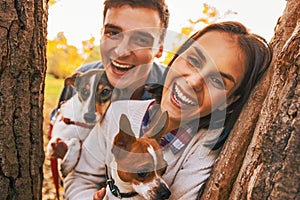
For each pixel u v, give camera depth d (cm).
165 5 79
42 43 68
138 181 64
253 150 59
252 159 58
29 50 66
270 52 67
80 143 74
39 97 68
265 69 67
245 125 64
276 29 70
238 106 67
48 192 113
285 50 58
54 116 83
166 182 68
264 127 57
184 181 68
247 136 64
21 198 67
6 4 64
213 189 65
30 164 68
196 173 68
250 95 67
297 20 66
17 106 66
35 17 67
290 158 54
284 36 66
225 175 64
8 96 65
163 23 79
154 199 63
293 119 54
